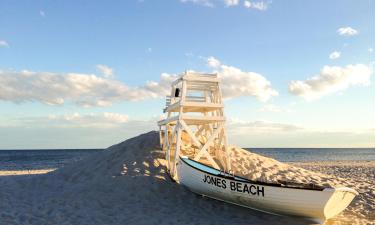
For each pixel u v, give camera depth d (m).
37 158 64.94
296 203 8.45
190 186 11.27
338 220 9.40
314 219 8.54
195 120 12.48
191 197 11.08
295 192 8.38
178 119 12.11
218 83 12.61
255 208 9.70
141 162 13.55
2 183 13.48
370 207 11.17
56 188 12.59
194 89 13.09
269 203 9.01
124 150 15.15
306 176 15.34
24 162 48.75
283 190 8.58
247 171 14.16
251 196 9.33
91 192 11.47
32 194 11.89
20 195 11.75
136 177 12.29
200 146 12.37
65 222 8.93
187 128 12.15
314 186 8.30
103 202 10.59
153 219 9.17
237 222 8.94
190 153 14.80
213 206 10.34
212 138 12.53
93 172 13.53
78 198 11.01
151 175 12.52
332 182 14.86
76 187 12.29
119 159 14.19
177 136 12.16
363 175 21.73
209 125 14.63
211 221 9.02
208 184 10.46
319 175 16.34
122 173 12.72
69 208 10.11
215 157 14.34
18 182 13.48
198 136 15.59
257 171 14.41
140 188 11.56
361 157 68.00
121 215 9.50
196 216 9.45
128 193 11.26
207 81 12.45
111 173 12.90
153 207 10.19
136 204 10.43
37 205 10.51
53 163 45.31
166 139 13.91
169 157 13.29
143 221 9.01
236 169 14.08
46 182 13.34
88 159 15.66
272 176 14.14
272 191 8.81
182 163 11.52
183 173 11.47
